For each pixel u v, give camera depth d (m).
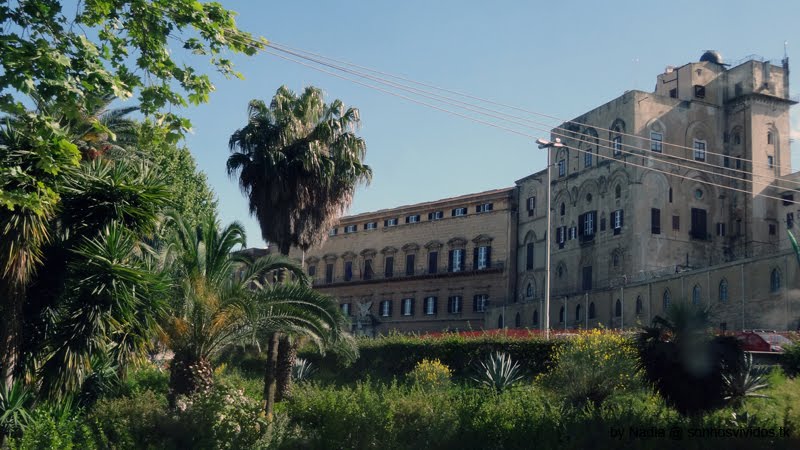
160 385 24.38
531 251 70.06
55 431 14.49
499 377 28.33
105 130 12.64
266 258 22.11
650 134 59.66
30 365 15.31
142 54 13.27
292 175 29.50
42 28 12.47
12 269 14.21
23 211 14.12
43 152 12.81
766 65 62.41
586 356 20.27
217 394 16.72
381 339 39.69
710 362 15.39
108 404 17.78
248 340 21.11
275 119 30.17
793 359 23.44
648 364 15.85
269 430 16.61
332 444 15.32
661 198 58.94
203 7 13.09
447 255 77.69
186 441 15.98
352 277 88.06
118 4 12.97
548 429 14.39
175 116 13.66
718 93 63.53
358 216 88.69
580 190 64.38
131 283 15.32
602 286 59.88
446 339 36.12
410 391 25.20
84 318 14.72
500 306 68.88
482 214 75.19
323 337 21.39
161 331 18.19
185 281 19.34
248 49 13.88
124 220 16.12
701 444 12.80
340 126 30.59
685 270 54.56
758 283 44.31
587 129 64.69
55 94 12.30
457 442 14.45
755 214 59.81
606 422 14.23
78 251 14.95
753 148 60.47
